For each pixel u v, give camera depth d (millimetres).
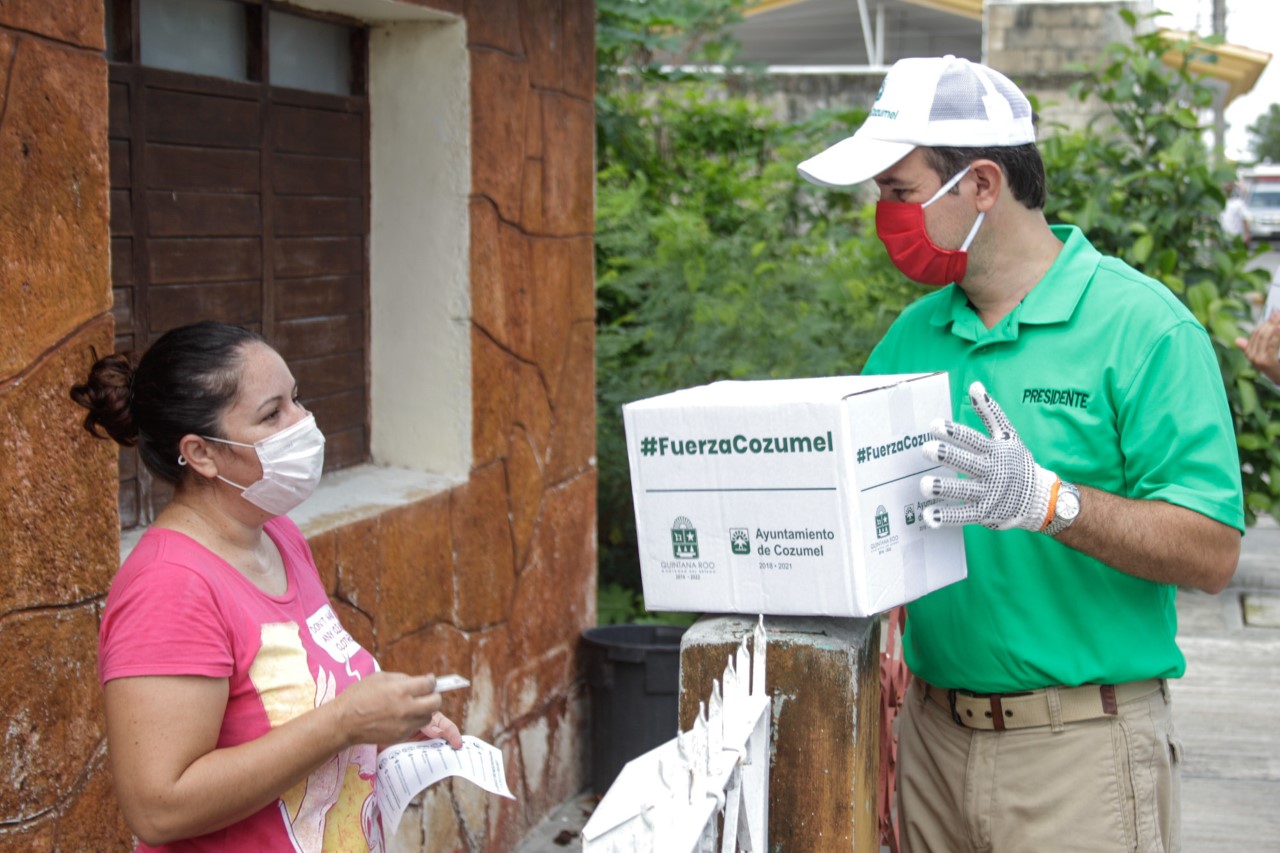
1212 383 2248
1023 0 10617
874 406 2029
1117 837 2344
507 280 3932
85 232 2355
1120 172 7090
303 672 1952
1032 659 2344
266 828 1912
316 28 3570
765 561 2064
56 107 2285
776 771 2111
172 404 1890
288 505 1984
